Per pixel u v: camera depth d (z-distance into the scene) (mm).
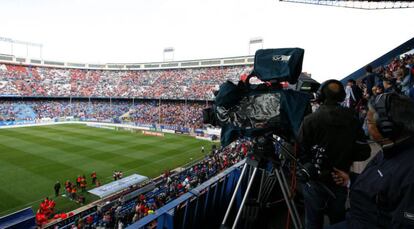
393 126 1573
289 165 3225
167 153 30469
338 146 2281
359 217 1791
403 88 8984
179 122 49000
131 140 37031
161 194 16766
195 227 3902
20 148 30031
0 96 51719
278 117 2258
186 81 62125
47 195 18281
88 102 64250
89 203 17562
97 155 28359
